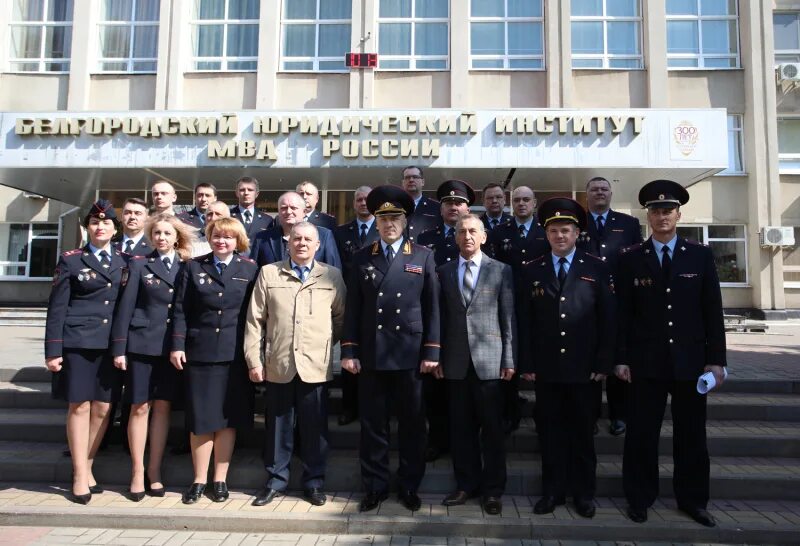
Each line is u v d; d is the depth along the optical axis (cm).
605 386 525
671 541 357
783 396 543
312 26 1371
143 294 420
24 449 473
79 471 400
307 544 353
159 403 421
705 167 1070
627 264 404
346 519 369
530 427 489
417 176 554
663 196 393
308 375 400
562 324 387
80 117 1105
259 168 1105
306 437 405
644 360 382
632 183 1192
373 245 418
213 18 1384
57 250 1490
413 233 527
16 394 545
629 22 1362
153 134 1097
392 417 514
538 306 399
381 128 1088
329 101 1337
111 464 439
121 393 425
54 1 1427
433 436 460
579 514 379
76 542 354
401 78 1334
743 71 1393
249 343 407
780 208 1415
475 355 389
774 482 406
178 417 498
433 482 422
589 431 386
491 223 574
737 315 1320
